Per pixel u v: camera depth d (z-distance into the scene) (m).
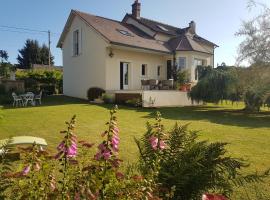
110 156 2.55
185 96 22.30
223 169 3.42
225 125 12.80
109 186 2.48
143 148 3.50
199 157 3.28
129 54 23.30
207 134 10.46
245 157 7.29
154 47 24.31
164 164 3.30
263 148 8.34
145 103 18.97
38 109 16.30
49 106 17.86
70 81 25.17
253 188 4.99
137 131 10.64
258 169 6.30
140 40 24.44
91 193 2.36
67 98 23.20
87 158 3.00
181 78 25.36
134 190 2.46
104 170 2.52
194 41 29.52
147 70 24.94
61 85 28.75
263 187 5.05
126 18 29.44
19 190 2.54
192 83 25.64
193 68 26.50
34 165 2.59
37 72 28.48
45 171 2.62
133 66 23.69
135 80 23.91
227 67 20.92
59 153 2.54
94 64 22.50
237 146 8.55
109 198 2.45
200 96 20.23
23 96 18.95
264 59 17.80
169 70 26.58
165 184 3.17
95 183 2.46
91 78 22.81
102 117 13.90
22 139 6.92
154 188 2.66
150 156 3.30
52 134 9.77
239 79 18.34
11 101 19.88
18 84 23.50
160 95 20.23
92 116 14.15
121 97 20.02
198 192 3.27
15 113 14.68
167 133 3.71
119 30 24.50
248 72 17.89
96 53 22.28
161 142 3.28
